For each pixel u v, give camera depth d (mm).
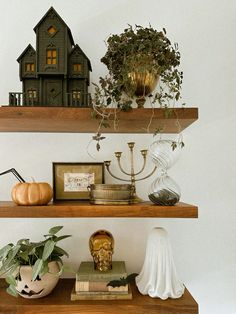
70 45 1099
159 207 952
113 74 1030
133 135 1227
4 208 946
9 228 1198
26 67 1037
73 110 964
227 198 1222
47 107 959
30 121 1000
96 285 991
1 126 1092
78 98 1035
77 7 1255
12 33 1240
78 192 1166
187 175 1226
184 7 1262
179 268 1206
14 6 1250
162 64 982
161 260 1021
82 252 1201
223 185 1225
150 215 950
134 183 1117
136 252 1203
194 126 1236
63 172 1171
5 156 1209
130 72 967
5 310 932
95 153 1218
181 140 1184
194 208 947
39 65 1013
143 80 974
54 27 1023
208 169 1228
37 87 1041
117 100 979
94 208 952
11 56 1230
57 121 1000
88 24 1249
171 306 942
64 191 1164
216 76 1248
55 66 1014
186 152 1230
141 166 1220
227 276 1206
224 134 1237
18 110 952
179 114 962
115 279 999
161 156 1011
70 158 1214
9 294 1033
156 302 968
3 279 1183
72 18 1250
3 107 948
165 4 1261
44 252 937
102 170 1180
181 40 1252
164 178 1022
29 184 998
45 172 1208
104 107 958
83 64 1057
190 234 1214
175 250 1209
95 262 1061
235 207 1220
